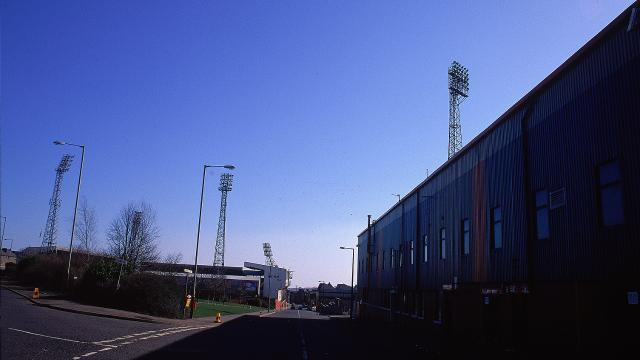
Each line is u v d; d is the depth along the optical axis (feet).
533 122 64.18
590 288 50.24
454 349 76.13
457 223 93.76
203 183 130.00
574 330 52.44
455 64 158.10
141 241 159.63
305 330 113.39
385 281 164.04
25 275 202.39
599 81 50.70
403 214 141.79
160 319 105.50
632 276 44.80
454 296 92.22
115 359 44.57
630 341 44.55
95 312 98.99
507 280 69.87
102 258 142.61
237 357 53.72
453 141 154.10
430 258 112.06
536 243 62.13
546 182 60.29
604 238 48.83
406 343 84.38
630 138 45.80
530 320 62.08
